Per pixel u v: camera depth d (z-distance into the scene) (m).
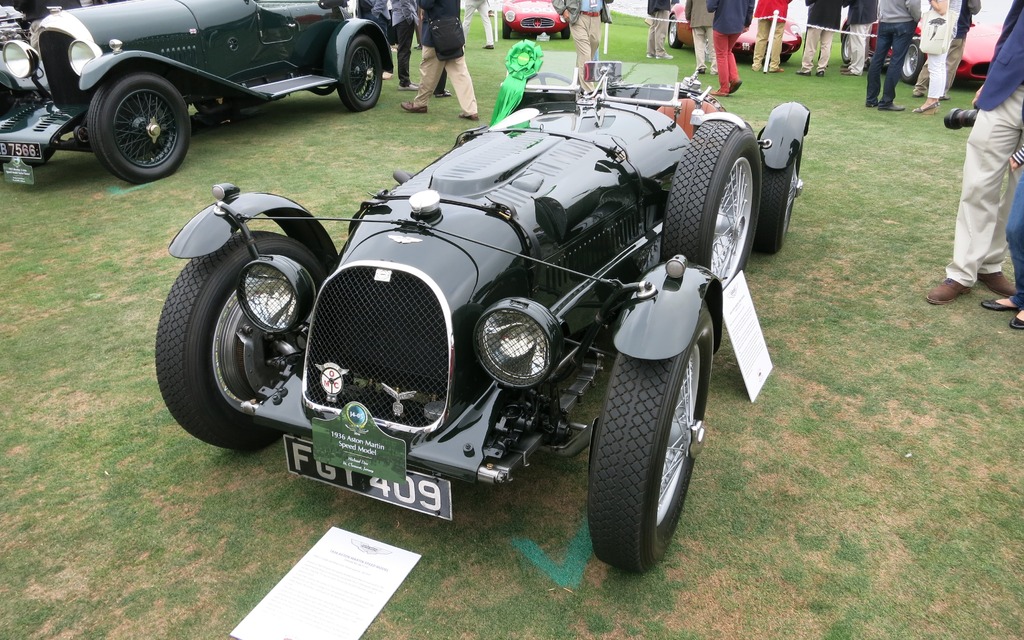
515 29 14.27
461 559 2.46
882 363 3.52
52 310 4.20
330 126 7.90
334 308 2.39
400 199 2.76
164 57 6.14
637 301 2.22
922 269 4.46
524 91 4.51
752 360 3.30
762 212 4.44
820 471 2.82
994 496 2.67
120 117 5.95
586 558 2.46
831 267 4.52
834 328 3.84
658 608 2.26
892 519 2.58
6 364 3.67
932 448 2.93
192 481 2.86
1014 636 2.13
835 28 10.30
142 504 2.74
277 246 2.93
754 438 3.03
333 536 2.56
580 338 3.03
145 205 5.74
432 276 2.27
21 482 2.86
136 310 4.20
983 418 3.10
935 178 6.03
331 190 5.88
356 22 8.25
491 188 2.72
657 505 2.19
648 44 11.83
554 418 2.46
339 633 2.19
